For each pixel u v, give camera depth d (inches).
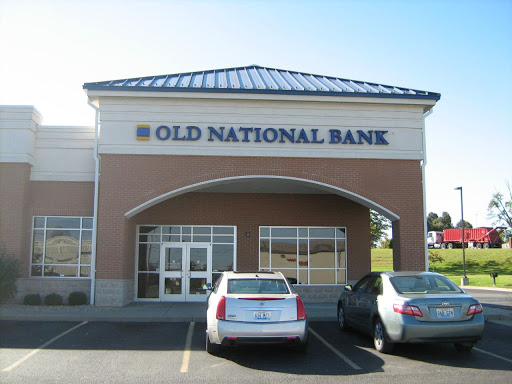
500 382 281.0
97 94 594.9
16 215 618.8
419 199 610.9
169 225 701.3
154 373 301.1
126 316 510.6
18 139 629.3
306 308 616.4
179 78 693.3
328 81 721.6
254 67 824.3
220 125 606.2
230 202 712.4
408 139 619.5
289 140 605.3
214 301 347.9
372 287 399.2
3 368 310.2
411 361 333.4
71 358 339.3
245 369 311.4
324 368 314.0
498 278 1416.1
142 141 599.5
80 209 641.0
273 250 713.6
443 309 329.4
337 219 721.6
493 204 1556.3
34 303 594.6
